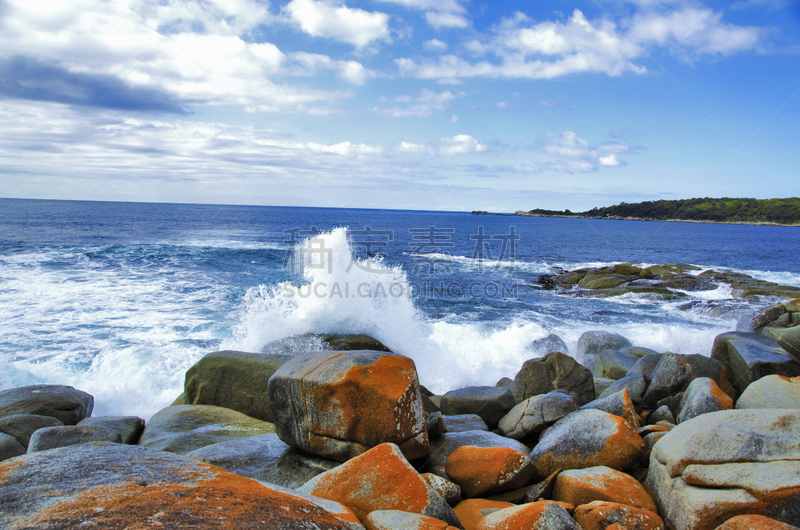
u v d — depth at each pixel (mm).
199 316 11664
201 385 6121
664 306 15641
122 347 9266
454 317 13438
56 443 4348
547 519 2857
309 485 3215
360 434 3717
